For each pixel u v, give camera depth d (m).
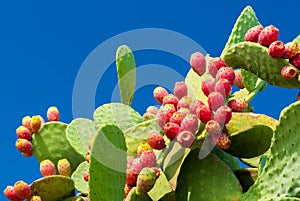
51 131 4.26
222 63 3.61
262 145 3.76
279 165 3.50
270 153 3.52
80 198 3.85
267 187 3.52
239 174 3.74
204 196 3.57
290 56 3.58
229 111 3.48
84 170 4.04
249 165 3.98
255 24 4.22
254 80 4.13
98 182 3.41
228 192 3.56
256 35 3.67
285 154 3.49
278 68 3.61
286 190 3.47
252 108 4.12
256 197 3.52
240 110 3.65
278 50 3.56
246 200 3.53
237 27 4.18
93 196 3.41
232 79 3.56
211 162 3.63
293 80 3.61
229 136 3.73
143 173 3.45
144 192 3.49
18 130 4.24
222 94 3.50
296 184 3.46
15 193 3.78
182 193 3.62
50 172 4.00
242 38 4.18
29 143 4.21
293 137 3.47
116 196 3.47
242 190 3.57
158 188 3.71
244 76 4.11
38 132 4.24
